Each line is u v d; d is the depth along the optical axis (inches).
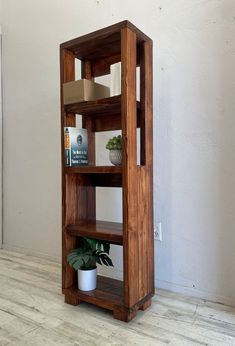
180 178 67.4
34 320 55.8
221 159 62.1
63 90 62.4
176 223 68.2
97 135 79.8
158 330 52.2
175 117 67.7
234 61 60.3
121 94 53.5
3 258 96.0
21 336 50.4
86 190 68.8
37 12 94.8
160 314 58.0
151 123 61.9
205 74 63.6
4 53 105.3
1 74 106.4
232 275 61.2
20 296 66.5
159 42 69.5
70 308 60.7
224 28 61.2
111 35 56.2
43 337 50.1
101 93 63.1
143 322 55.0
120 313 55.2
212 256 63.6
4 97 106.0
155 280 71.6
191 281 66.4
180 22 66.7
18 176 102.9
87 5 82.5
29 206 99.8
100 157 79.7
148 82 60.7
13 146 103.9
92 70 71.2
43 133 94.7
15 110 102.6
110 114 69.1
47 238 95.0
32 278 77.7
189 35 65.5
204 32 63.6
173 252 68.8
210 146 63.4
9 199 106.3
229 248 61.5
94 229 60.7
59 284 73.5
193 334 50.9
